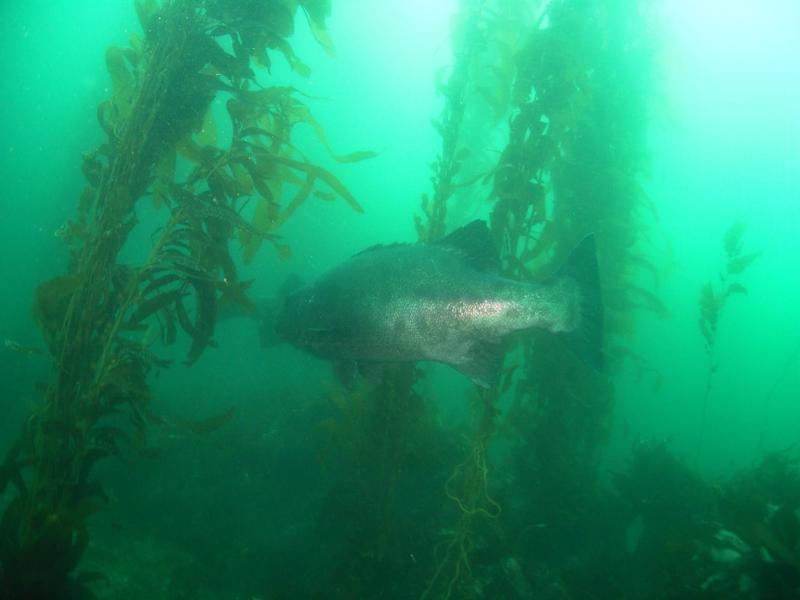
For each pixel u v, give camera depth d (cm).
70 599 220
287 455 499
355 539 330
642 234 491
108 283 228
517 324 235
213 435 532
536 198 333
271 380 978
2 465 225
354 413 339
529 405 405
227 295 254
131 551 383
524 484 394
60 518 212
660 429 1445
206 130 298
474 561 319
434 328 235
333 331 240
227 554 402
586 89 363
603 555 389
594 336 238
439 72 364
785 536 261
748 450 1420
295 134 1330
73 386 223
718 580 259
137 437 236
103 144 250
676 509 394
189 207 238
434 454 364
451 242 244
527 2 487
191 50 242
